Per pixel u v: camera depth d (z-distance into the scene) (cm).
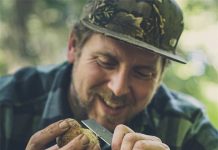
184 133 96
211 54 192
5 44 188
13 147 93
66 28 184
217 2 196
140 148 63
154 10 79
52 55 190
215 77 189
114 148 65
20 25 186
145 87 80
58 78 93
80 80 81
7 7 187
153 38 79
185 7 196
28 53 188
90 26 81
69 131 69
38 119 95
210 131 97
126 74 78
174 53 84
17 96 96
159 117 97
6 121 93
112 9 80
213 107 189
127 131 65
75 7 181
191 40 193
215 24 196
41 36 188
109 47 77
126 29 78
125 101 79
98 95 79
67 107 91
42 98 96
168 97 101
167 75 183
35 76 100
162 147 64
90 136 68
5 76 102
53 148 69
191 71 186
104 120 80
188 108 100
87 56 80
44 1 183
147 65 78
